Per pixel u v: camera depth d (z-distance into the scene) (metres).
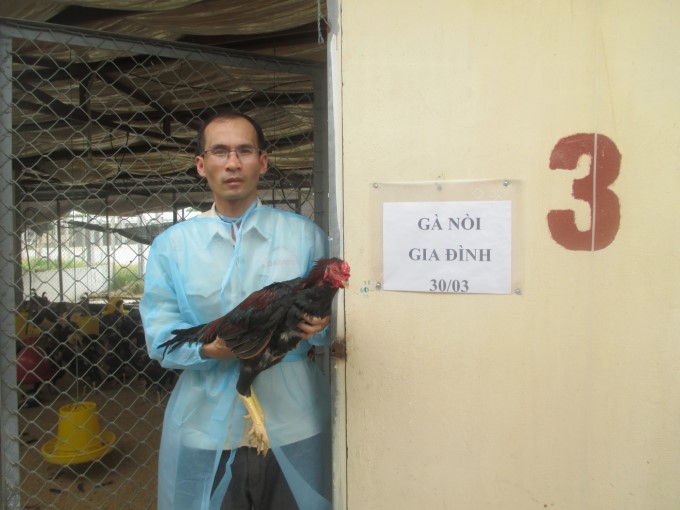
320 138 2.34
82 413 3.38
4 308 2.02
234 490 1.63
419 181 1.51
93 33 2.04
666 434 1.40
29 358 4.45
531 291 1.46
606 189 1.40
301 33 2.81
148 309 1.69
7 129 2.00
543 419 1.48
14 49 2.79
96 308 5.18
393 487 1.59
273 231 1.74
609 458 1.44
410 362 1.55
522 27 1.42
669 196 1.37
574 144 1.41
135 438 3.95
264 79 3.42
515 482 1.51
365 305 1.57
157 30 2.70
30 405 4.68
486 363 1.50
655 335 1.40
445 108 1.48
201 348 1.54
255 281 1.67
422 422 1.55
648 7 1.35
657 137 1.37
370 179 1.54
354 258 1.57
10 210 2.02
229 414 1.62
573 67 1.40
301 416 1.70
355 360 1.58
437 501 1.56
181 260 1.66
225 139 1.62
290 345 1.47
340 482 1.63
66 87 3.61
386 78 1.52
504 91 1.44
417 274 1.53
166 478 1.67
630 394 1.42
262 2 2.33
